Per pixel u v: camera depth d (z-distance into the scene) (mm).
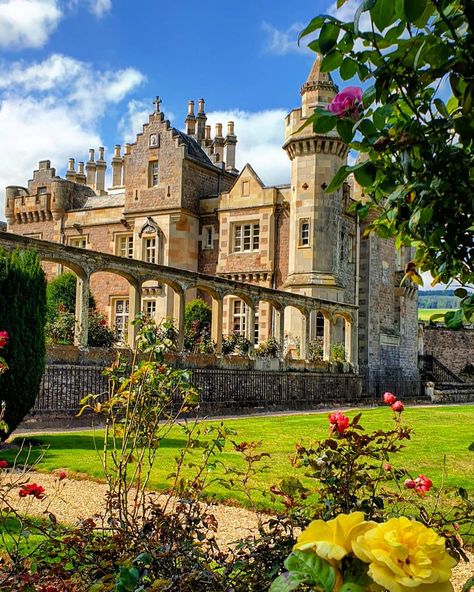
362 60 2223
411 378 35406
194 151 32344
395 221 2695
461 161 2213
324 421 16031
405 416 17891
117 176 42375
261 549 3236
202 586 2984
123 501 3975
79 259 16078
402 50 2109
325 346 26047
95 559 3201
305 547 1551
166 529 3395
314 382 24125
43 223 35344
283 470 8609
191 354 18938
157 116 30953
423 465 9070
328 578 1506
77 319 16109
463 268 2736
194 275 19547
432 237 2402
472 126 2062
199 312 27719
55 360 14797
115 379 4723
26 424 13352
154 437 4496
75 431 13148
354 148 2420
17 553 3373
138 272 17719
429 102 2367
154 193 30719
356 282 30891
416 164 2324
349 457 3543
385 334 33188
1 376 10109
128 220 31500
